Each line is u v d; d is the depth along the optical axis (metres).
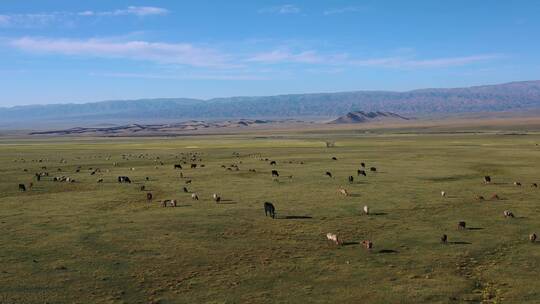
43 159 115.81
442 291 30.64
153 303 29.36
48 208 55.19
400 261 36.12
